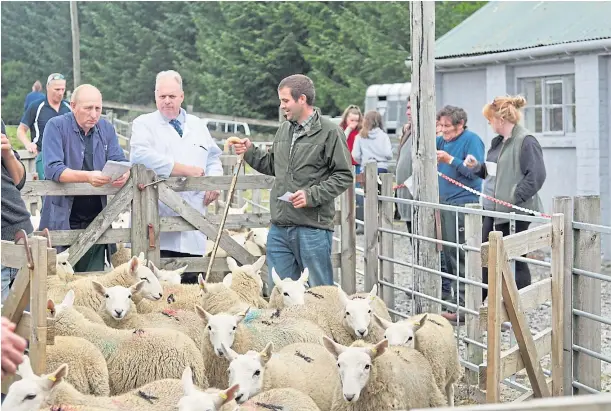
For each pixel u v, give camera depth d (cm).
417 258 920
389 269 997
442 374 691
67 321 636
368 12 3612
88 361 593
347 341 762
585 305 727
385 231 979
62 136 869
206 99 3844
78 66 3956
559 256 715
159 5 4362
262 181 939
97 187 869
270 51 3722
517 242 662
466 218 820
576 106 1425
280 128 857
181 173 912
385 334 682
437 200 926
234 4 3872
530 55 1479
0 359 412
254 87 3797
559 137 1500
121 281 771
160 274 831
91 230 882
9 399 460
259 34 3862
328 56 3538
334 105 3597
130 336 637
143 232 898
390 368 604
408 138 1205
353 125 1631
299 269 868
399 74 3438
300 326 718
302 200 812
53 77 1244
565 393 726
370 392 595
